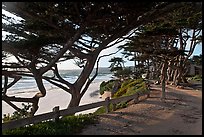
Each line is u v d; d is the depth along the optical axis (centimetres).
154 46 2086
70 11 727
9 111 2172
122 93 2833
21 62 935
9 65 906
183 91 2255
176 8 824
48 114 907
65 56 1054
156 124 977
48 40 876
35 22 834
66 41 887
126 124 977
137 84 2688
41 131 811
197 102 1583
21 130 805
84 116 1051
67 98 3550
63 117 1016
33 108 1057
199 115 1159
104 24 823
